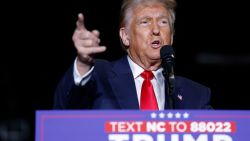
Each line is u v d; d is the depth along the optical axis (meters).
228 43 18.28
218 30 18.17
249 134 4.84
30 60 17.83
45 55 17.81
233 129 4.85
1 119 17.27
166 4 6.52
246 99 18.42
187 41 18.17
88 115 4.82
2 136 17.00
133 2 6.51
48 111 4.80
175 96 6.23
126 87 6.25
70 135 4.80
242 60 18.39
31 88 17.73
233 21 18.09
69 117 4.81
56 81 17.88
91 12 16.89
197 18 17.95
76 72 5.57
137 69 6.40
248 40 18.28
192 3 17.72
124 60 6.56
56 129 4.79
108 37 16.88
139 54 6.37
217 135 4.84
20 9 17.39
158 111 4.84
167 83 5.83
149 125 4.83
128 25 6.55
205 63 18.28
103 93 6.24
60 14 17.34
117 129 4.82
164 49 5.73
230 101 18.45
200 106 6.33
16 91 17.62
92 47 5.13
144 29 6.36
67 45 17.75
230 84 18.42
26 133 17.25
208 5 17.80
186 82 6.55
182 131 4.83
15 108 17.45
